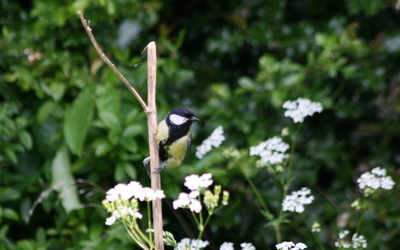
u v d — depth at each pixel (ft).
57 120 26.61
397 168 33.71
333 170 32.91
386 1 32.24
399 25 34.81
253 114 29.81
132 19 29.66
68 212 25.11
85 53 29.12
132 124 25.09
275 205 28.43
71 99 27.71
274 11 32.14
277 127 30.45
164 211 30.09
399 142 34.45
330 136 31.53
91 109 24.59
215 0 34.78
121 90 27.04
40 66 26.86
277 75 29.71
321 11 35.27
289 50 31.96
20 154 27.27
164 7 34.27
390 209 27.37
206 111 30.04
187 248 16.40
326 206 28.73
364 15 34.88
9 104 27.20
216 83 34.09
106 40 28.58
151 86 15.96
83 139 24.36
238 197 29.35
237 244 30.22
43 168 26.53
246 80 29.73
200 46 35.96
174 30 35.22
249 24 34.19
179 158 19.42
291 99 29.84
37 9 27.53
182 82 32.86
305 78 31.01
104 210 25.70
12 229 28.32
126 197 14.33
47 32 27.81
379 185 18.61
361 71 31.89
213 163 27.71
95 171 25.94
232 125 30.40
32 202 27.17
